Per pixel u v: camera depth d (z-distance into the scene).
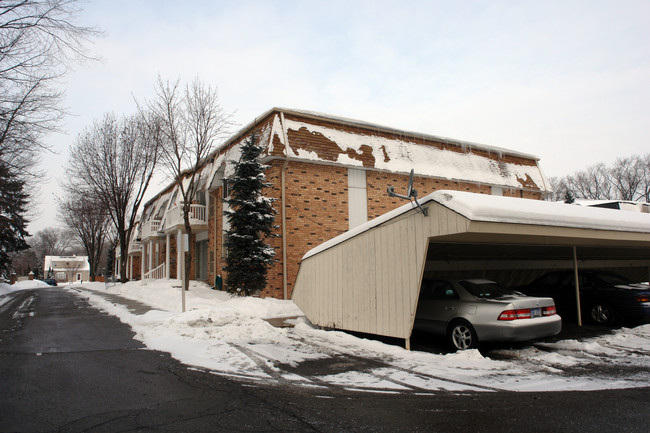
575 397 5.07
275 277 15.27
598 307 10.45
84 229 50.09
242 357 7.12
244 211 14.44
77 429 4.08
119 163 26.75
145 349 7.82
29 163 15.98
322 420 4.33
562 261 13.33
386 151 18.30
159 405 4.80
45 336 9.46
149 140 24.80
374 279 8.59
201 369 6.39
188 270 18.88
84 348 7.97
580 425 4.16
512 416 4.42
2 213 39.19
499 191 21.95
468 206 6.65
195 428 4.11
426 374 6.16
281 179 15.76
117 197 27.48
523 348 7.90
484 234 7.00
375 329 8.46
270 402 4.91
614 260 14.77
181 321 9.57
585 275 10.97
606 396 5.10
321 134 16.91
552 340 8.64
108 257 68.75
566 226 7.60
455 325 7.89
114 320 12.02
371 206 17.67
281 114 16.27
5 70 11.09
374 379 5.89
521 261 12.48
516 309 7.23
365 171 17.77
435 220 7.31
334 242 9.72
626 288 10.09
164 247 32.25
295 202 15.96
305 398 5.05
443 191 7.17
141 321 10.91
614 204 21.92
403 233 8.00
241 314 10.06
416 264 7.68
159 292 18.56
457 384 5.64
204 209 22.62
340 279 9.48
